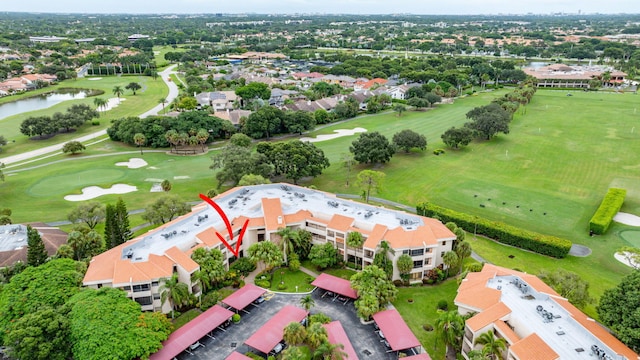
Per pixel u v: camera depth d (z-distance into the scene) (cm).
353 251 9100
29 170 14838
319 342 6444
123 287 7256
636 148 16525
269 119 18475
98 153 16775
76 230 9312
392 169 14788
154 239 8606
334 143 17762
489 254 9638
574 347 5756
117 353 5959
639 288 6072
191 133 17200
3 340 6256
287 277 8794
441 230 8762
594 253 9600
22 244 9131
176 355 6494
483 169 14712
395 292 7612
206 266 8006
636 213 11388
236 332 7238
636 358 5538
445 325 6475
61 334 6178
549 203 12050
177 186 13475
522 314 6391
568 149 16562
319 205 10175
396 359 6612
